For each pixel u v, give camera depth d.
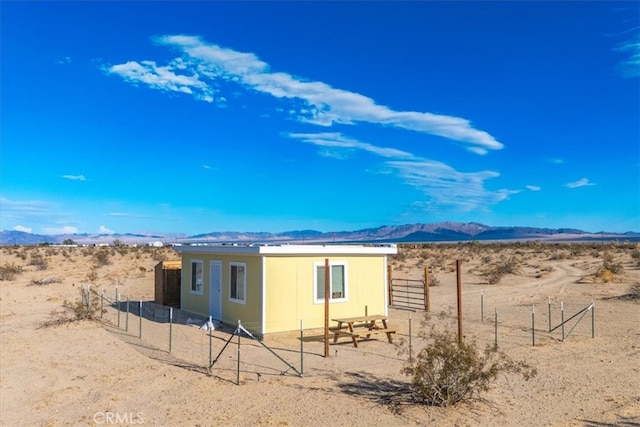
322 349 13.64
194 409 8.65
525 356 12.41
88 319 17.59
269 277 15.62
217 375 10.77
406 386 9.84
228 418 8.21
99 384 10.12
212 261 18.48
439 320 18.27
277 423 7.98
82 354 12.66
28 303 21.78
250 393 9.50
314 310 16.36
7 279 32.19
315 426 7.85
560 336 14.86
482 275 35.56
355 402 8.94
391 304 23.41
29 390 9.77
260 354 12.89
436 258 55.16
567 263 46.19
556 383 10.07
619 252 57.81
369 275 17.67
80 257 55.62
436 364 9.33
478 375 8.77
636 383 10.03
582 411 8.46
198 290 19.42
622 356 12.29
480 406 8.70
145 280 33.88
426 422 7.97
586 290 25.91
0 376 10.70
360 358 12.48
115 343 13.99
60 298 23.53
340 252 16.89
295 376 10.69
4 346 13.54
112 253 61.50
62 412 8.58
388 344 14.32
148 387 9.91
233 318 17.03
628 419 8.09
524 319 18.03
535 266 43.53
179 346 13.72
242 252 16.25
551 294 25.05
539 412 8.41
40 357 12.34
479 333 15.46
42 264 41.34
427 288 21.03
